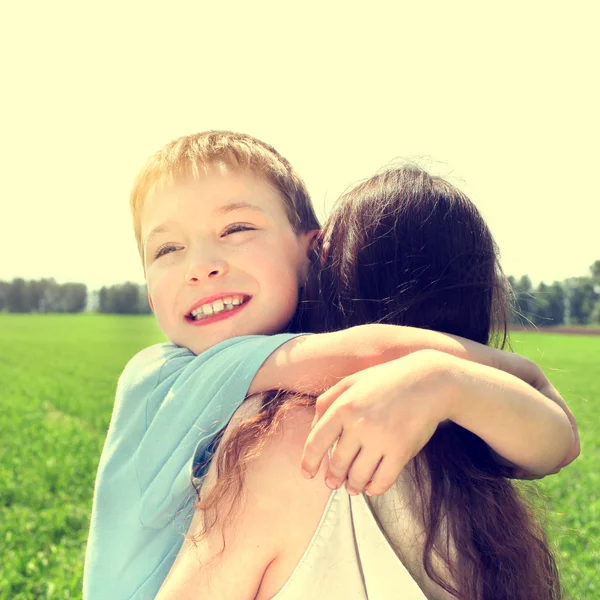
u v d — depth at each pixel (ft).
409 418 3.40
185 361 4.98
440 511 4.17
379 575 3.78
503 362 4.58
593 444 42.68
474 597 4.13
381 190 4.98
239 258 5.02
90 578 4.55
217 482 3.73
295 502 3.71
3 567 18.30
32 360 115.65
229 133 5.77
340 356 4.04
